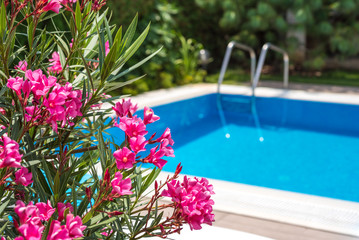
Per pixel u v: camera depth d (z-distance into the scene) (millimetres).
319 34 10602
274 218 3102
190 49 9953
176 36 9906
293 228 2971
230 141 6922
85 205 1213
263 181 5418
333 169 5742
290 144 6746
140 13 8414
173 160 6156
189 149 6594
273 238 2834
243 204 3328
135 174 1259
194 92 8047
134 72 8305
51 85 1108
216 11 10758
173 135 7258
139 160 1167
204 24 11008
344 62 11180
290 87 9328
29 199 1300
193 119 7949
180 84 9156
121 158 1088
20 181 1105
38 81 1104
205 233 2705
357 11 10352
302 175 5566
